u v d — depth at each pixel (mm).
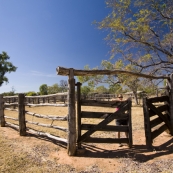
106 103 4969
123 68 9688
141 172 3543
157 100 5984
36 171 3611
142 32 9141
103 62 11617
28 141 5621
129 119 4996
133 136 6363
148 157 4309
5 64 36000
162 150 4812
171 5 8930
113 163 4004
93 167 3830
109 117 4879
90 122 9578
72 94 4480
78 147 4762
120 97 5539
